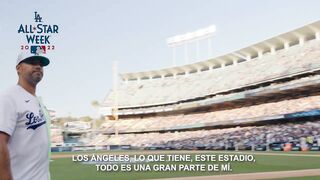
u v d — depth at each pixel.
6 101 3.21
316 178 17.17
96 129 63.56
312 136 34.84
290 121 40.72
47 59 3.57
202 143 46.66
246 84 50.38
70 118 68.69
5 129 3.12
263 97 46.00
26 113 3.32
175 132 55.59
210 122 47.75
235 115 47.59
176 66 64.50
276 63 49.25
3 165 3.06
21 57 3.47
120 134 60.97
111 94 68.06
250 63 55.31
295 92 42.53
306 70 41.25
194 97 58.16
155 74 68.00
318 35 46.28
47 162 3.61
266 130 41.12
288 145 36.06
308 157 27.91
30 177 3.33
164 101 61.91
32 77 3.49
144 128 58.28
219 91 54.50
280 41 50.84
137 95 66.19
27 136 3.32
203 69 63.66
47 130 3.61
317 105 38.56
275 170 21.28
